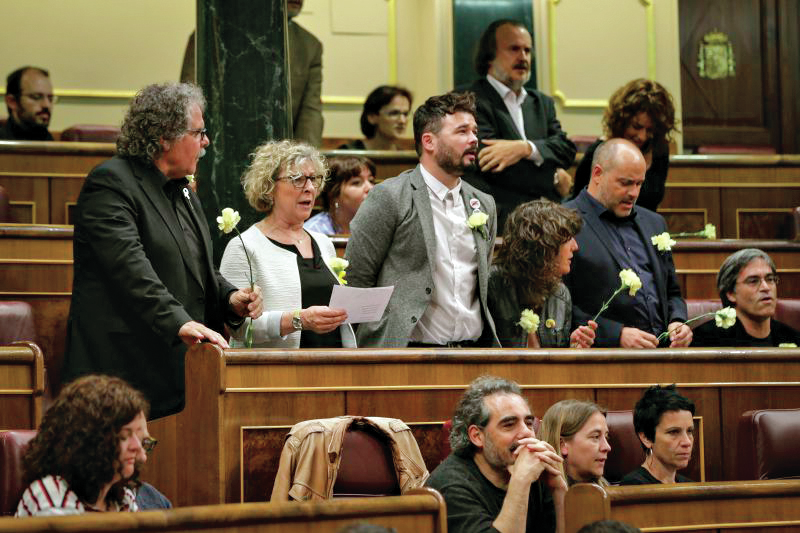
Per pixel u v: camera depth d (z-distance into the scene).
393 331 5.18
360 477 4.43
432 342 5.25
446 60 11.17
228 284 4.77
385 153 8.43
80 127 8.35
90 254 4.43
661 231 6.19
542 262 5.42
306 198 5.19
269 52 6.29
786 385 5.54
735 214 9.08
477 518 4.11
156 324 4.27
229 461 4.50
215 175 6.19
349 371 4.77
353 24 11.51
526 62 7.57
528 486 4.07
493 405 4.26
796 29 12.43
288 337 5.02
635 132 7.01
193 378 4.43
